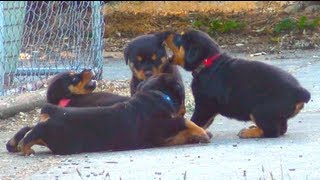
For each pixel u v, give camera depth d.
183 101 10.41
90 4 17.86
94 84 10.91
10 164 9.70
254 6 25.55
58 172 9.24
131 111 10.21
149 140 10.27
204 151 10.00
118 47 19.91
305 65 16.78
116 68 17.41
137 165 9.39
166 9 24.89
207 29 20.67
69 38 16.92
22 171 9.37
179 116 10.39
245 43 19.50
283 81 10.64
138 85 11.01
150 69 11.23
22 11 14.57
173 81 10.36
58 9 18.17
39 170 9.38
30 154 10.14
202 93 11.01
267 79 10.67
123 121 10.14
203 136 10.42
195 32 11.10
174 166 9.30
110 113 10.15
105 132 10.11
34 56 15.84
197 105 11.09
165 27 21.67
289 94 10.56
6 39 14.07
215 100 10.95
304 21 19.89
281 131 10.83
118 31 21.12
